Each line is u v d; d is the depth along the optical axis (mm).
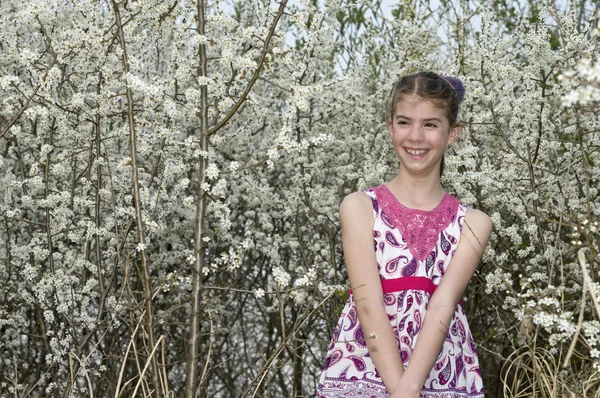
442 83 2266
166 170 3385
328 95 4473
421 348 2033
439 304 2139
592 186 4137
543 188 3949
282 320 2510
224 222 2797
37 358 4543
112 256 3895
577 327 1832
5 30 3920
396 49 4707
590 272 2988
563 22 3615
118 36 2701
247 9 4566
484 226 2307
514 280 4223
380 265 2232
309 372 4785
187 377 2596
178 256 4328
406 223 2244
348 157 4496
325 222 4383
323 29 4082
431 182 2297
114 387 4016
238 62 2717
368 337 2088
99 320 3336
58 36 3857
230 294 4840
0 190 4121
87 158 3812
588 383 2635
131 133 2629
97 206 3449
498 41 3854
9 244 4055
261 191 4324
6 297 4090
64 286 3605
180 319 4582
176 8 3068
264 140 4496
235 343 5047
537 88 3885
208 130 2695
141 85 2598
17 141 4059
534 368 2475
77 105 3088
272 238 4543
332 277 4188
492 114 3754
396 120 2283
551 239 3652
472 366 2266
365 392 2152
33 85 3807
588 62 1513
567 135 4227
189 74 3090
